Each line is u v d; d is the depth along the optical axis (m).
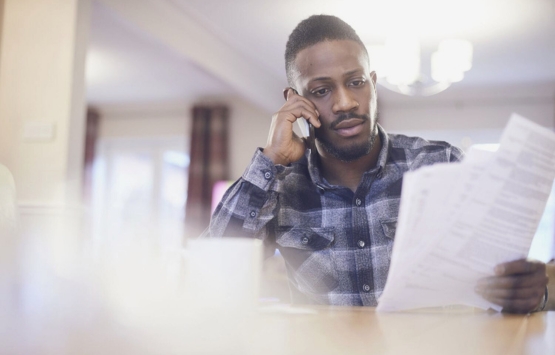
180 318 0.65
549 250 5.37
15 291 0.78
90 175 6.48
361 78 1.32
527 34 4.07
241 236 1.29
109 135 6.60
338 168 1.41
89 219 3.18
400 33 3.29
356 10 3.73
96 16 3.87
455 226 0.75
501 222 0.76
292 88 1.48
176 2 3.81
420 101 5.64
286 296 1.56
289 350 0.47
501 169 0.72
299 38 1.39
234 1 3.71
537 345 0.54
